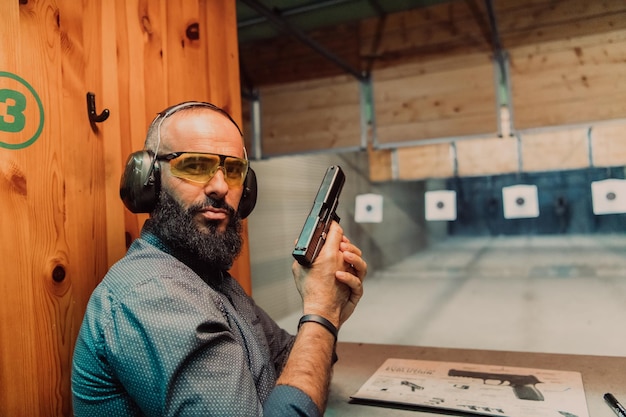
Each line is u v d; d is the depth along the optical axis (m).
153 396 0.63
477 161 4.72
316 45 2.48
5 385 0.79
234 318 0.80
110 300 0.68
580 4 2.62
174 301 0.67
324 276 0.79
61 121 0.89
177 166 0.77
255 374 0.78
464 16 2.86
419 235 6.64
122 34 1.03
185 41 1.21
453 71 2.91
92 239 0.95
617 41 2.55
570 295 3.22
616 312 2.71
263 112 3.34
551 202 7.06
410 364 1.24
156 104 1.11
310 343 0.73
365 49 3.09
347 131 3.14
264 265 2.99
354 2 2.79
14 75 0.82
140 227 1.07
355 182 4.70
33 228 0.84
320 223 0.81
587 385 1.04
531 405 0.94
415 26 2.98
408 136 3.03
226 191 0.79
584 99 2.63
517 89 2.77
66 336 0.89
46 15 0.87
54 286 0.87
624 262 4.27
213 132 0.79
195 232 0.77
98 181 0.96
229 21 1.38
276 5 2.60
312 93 3.21
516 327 2.62
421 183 6.78
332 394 1.07
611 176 4.44
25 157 0.83
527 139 4.54
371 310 3.26
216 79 1.31
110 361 0.65
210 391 0.62
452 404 0.96
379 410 0.98
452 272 4.59
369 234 4.94
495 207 7.48
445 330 2.68
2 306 0.79
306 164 3.70
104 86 0.99
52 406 0.86
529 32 2.73
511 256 5.27
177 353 0.62
